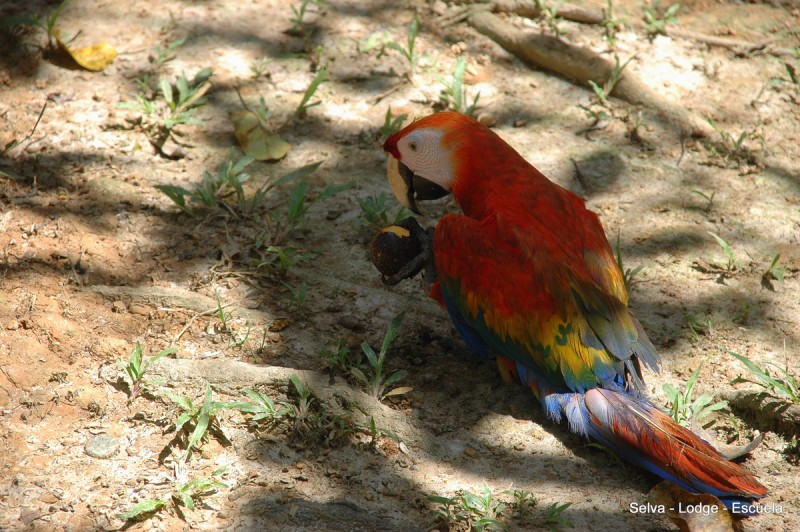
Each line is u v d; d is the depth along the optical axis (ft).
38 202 30.17
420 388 25.50
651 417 22.53
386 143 27.14
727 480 21.58
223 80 36.70
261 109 34.32
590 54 38.32
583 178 33.78
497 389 25.70
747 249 31.09
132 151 33.09
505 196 24.53
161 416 23.48
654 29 40.78
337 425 23.71
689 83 38.47
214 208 30.55
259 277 28.55
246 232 30.14
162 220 30.32
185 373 24.48
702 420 24.99
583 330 22.88
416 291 28.99
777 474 23.34
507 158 25.30
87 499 21.01
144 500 21.12
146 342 25.80
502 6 41.04
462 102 36.55
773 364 26.37
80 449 22.33
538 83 38.42
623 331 23.06
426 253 26.13
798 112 37.37
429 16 41.01
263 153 33.42
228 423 23.61
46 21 37.99
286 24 40.01
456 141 25.52
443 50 39.34
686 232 31.71
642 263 30.32
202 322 26.73
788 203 33.24
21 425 22.72
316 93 36.60
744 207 32.96
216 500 21.42
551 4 41.24
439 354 26.76
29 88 35.24
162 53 37.19
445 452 23.50
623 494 22.57
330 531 20.65
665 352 26.86
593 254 24.23
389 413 24.08
